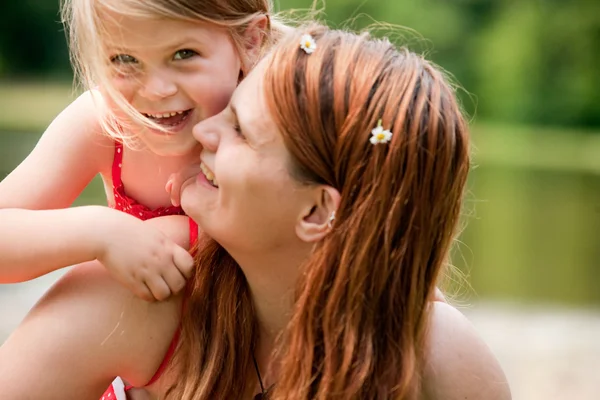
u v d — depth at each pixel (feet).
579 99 109.40
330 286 7.39
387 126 7.25
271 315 8.00
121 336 7.71
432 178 7.42
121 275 7.71
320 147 7.32
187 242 8.43
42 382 7.43
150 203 9.60
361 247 7.29
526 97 109.09
